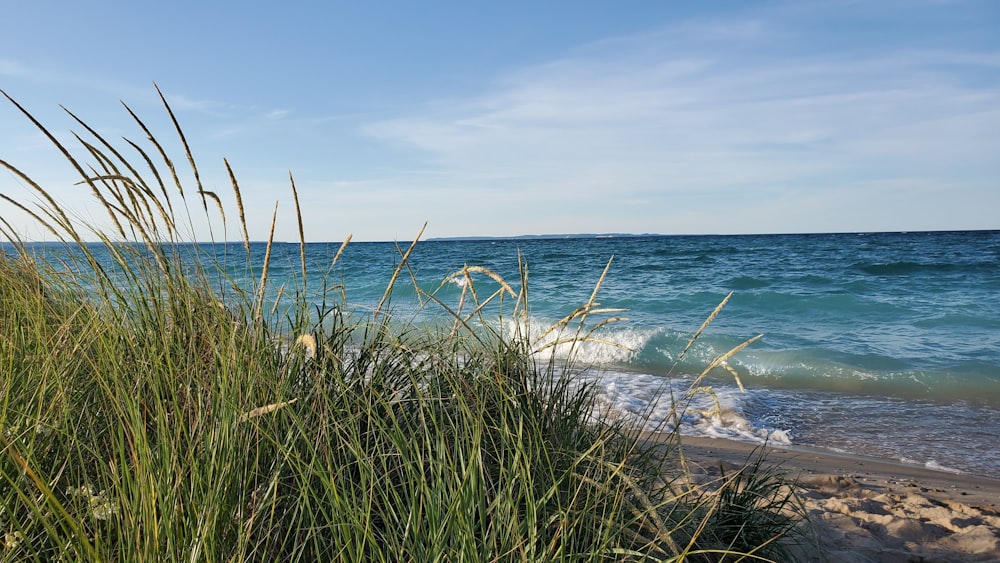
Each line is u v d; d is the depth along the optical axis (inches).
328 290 101.3
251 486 71.4
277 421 79.1
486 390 102.1
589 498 83.7
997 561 136.5
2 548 60.4
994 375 386.0
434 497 72.4
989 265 1018.1
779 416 311.4
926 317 613.9
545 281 1000.2
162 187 85.4
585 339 106.9
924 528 154.8
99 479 69.1
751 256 1485.0
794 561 119.6
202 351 85.9
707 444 254.5
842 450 258.2
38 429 69.5
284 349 94.7
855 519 159.9
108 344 79.9
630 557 77.7
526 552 69.2
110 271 89.9
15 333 86.2
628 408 289.6
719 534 109.3
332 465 76.8
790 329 566.3
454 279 110.2
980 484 211.6
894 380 382.3
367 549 73.7
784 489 180.9
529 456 83.7
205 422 69.4
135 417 62.2
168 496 59.3
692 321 617.0
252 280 89.2
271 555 67.1
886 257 1314.0
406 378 103.1
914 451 257.8
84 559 57.2
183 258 90.2
